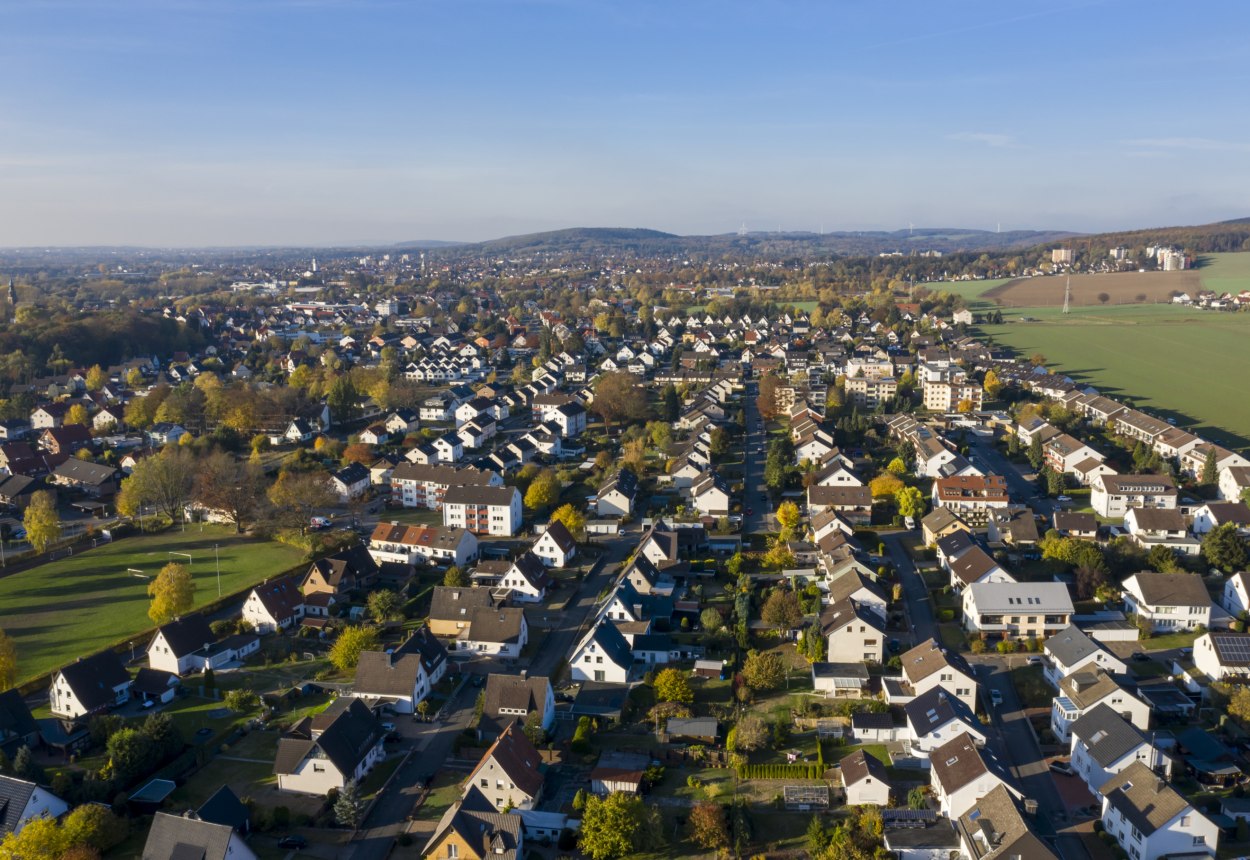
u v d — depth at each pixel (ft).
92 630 464.24
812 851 285.43
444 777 333.83
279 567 552.00
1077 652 389.39
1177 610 440.04
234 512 622.13
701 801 316.81
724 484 654.12
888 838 286.05
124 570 549.95
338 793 319.68
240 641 441.68
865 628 407.64
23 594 512.22
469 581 516.32
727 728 364.79
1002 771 307.17
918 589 500.74
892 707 373.61
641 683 406.00
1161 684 388.78
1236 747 340.39
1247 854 280.31
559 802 316.40
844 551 510.17
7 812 288.51
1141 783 291.17
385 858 288.71
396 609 469.57
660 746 352.49
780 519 595.06
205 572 545.03
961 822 289.74
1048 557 510.17
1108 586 471.62
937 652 382.42
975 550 485.15
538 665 426.10
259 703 386.32
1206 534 524.52
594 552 577.02
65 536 613.11
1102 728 326.03
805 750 347.15
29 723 351.05
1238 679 384.06
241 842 277.64
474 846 281.13
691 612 478.59
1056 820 305.32
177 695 397.80
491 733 353.72
